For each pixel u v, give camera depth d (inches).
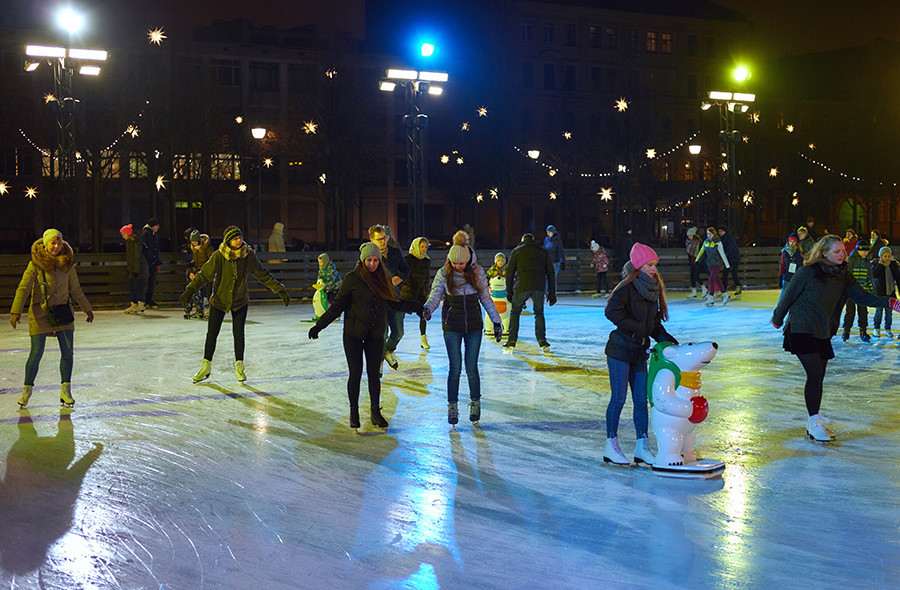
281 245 963.3
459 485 225.6
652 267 243.0
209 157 1763.0
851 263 534.0
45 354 502.6
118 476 235.8
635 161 1990.7
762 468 240.7
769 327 623.5
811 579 162.1
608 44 2723.9
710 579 162.2
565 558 173.3
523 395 356.8
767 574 164.6
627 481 228.8
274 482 229.5
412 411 323.6
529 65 2618.1
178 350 513.0
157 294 878.4
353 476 235.0
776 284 1172.5
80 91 1441.9
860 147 2285.9
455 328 294.8
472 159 1932.8
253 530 191.5
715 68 2834.6
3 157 2018.9
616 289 243.3
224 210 2284.7
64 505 210.1
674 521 195.9
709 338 555.2
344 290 290.2
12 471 241.0
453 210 2517.2
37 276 324.5
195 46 2235.5
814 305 270.1
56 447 268.5
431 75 984.3
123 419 310.5
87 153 1448.1
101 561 173.9
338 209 1840.6
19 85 1993.1
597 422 303.7
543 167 2182.6
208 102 1733.5
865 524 193.0
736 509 204.2
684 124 2787.9
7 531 191.9
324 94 1822.1
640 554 175.3
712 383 381.4
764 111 2137.1
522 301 483.2
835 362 443.5
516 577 163.6
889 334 547.5
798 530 189.2
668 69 2778.1
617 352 244.5
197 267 725.9
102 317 753.0
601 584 160.1
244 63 2297.0
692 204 2198.6
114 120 1487.5
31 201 2039.9
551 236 906.7
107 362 460.8
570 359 460.8
